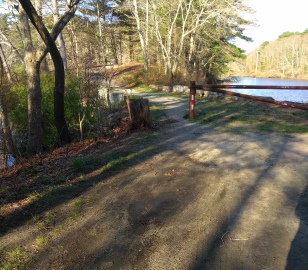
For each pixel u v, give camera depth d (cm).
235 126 726
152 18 2517
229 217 314
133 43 3834
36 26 645
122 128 768
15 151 802
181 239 282
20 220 332
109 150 587
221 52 2859
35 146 763
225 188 382
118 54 3784
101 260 259
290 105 602
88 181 434
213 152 529
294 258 249
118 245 278
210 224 304
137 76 2592
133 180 425
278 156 488
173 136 658
